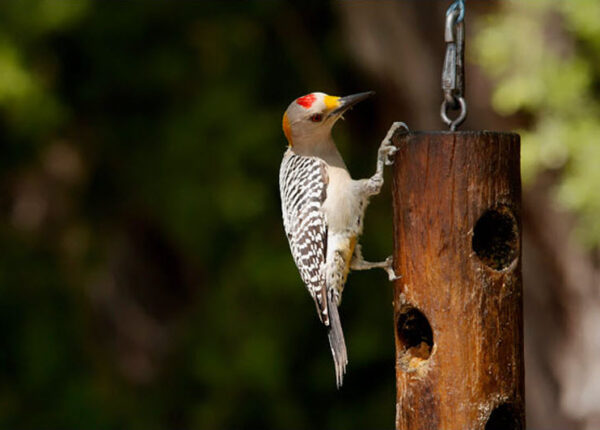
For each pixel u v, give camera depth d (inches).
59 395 576.7
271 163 535.2
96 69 551.2
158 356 610.2
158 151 559.2
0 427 559.8
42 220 598.9
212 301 555.2
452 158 203.9
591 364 419.2
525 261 421.7
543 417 434.0
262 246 539.8
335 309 254.4
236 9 544.4
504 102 382.6
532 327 430.0
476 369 207.0
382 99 510.0
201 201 538.9
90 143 573.6
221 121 538.0
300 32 549.3
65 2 496.4
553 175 397.7
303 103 259.1
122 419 571.5
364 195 250.2
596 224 391.2
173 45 549.3
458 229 205.0
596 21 368.5
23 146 560.7
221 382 543.5
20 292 593.9
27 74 492.1
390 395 546.3
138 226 605.6
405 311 216.4
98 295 615.2
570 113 387.2
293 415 543.5
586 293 414.3
